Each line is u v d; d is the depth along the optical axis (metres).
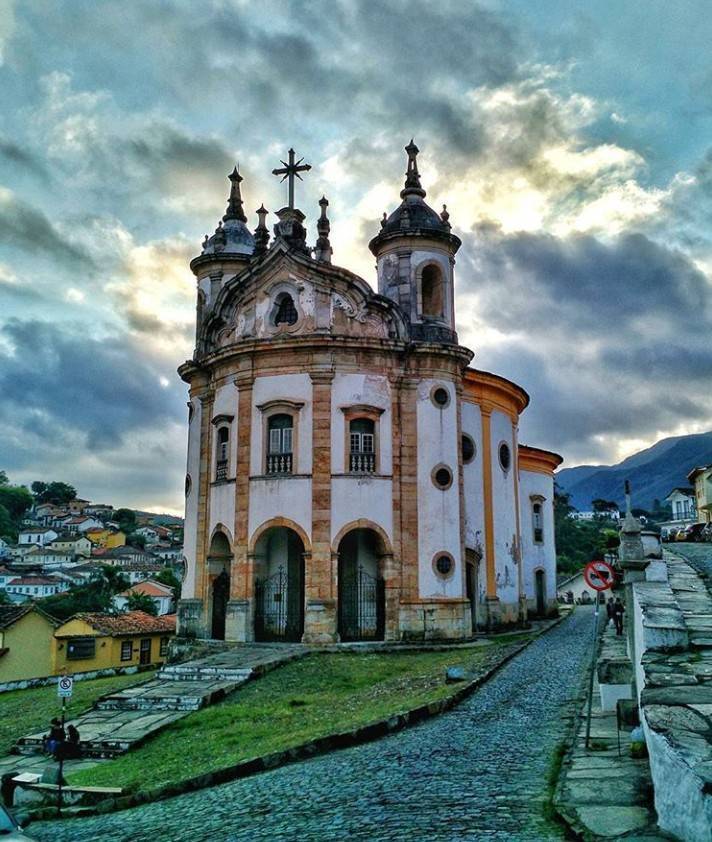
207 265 38.19
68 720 21.86
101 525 198.38
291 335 32.09
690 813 7.27
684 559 23.88
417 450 32.12
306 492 30.98
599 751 11.80
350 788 11.90
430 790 11.12
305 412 31.59
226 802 12.52
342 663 27.06
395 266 34.81
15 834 7.91
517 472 39.81
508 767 11.99
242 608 31.20
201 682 24.86
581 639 29.31
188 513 35.66
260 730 18.59
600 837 8.19
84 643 47.41
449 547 31.75
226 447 33.53
